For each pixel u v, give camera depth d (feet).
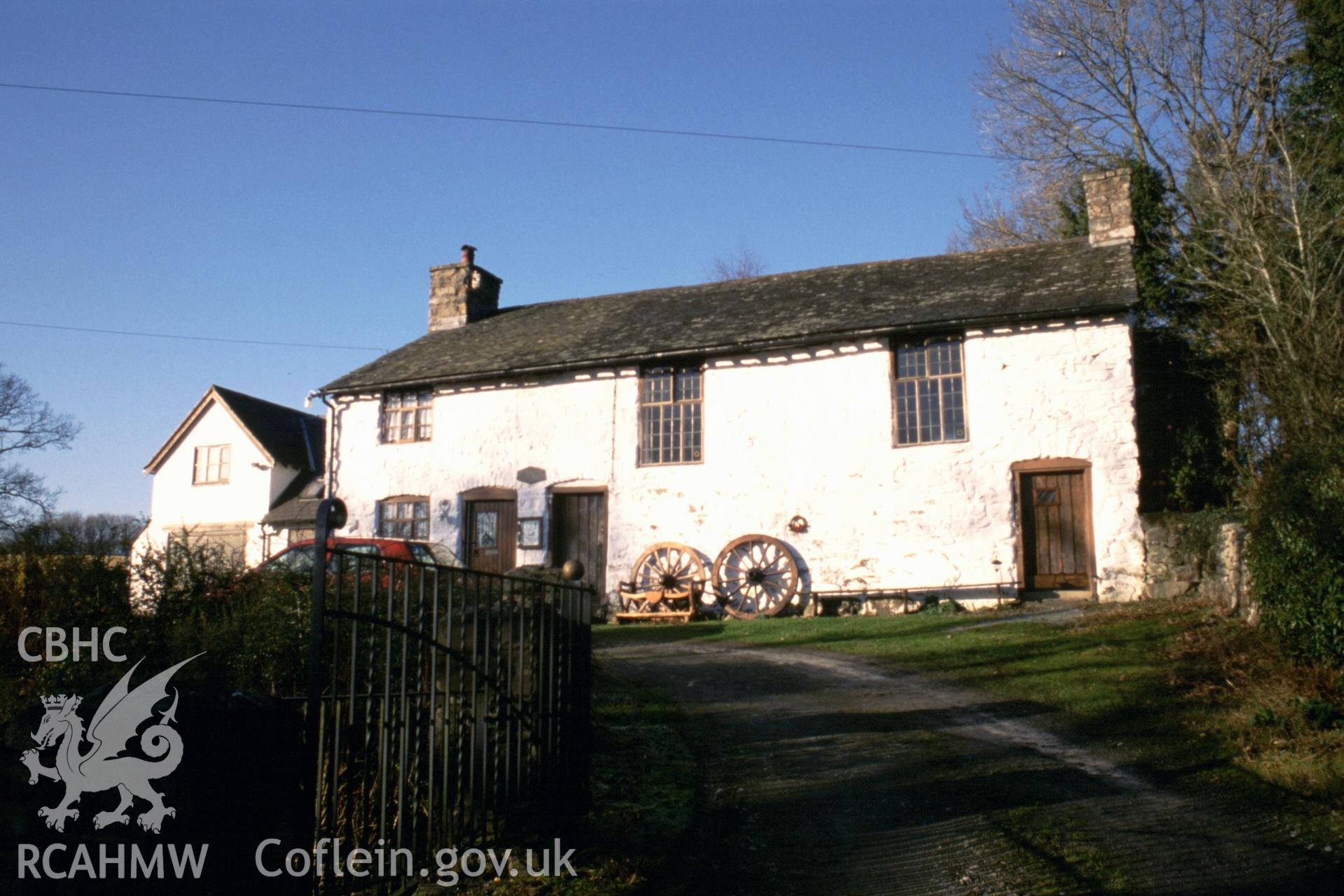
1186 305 60.80
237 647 20.70
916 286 63.62
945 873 17.52
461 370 70.13
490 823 16.67
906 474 57.57
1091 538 53.06
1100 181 62.28
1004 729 27.73
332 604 17.03
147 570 23.99
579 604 20.54
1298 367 41.70
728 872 17.74
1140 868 17.49
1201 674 31.55
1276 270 49.73
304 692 19.62
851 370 59.62
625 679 37.52
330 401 74.79
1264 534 32.07
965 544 55.62
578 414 66.44
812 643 46.24
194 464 101.86
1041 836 19.11
